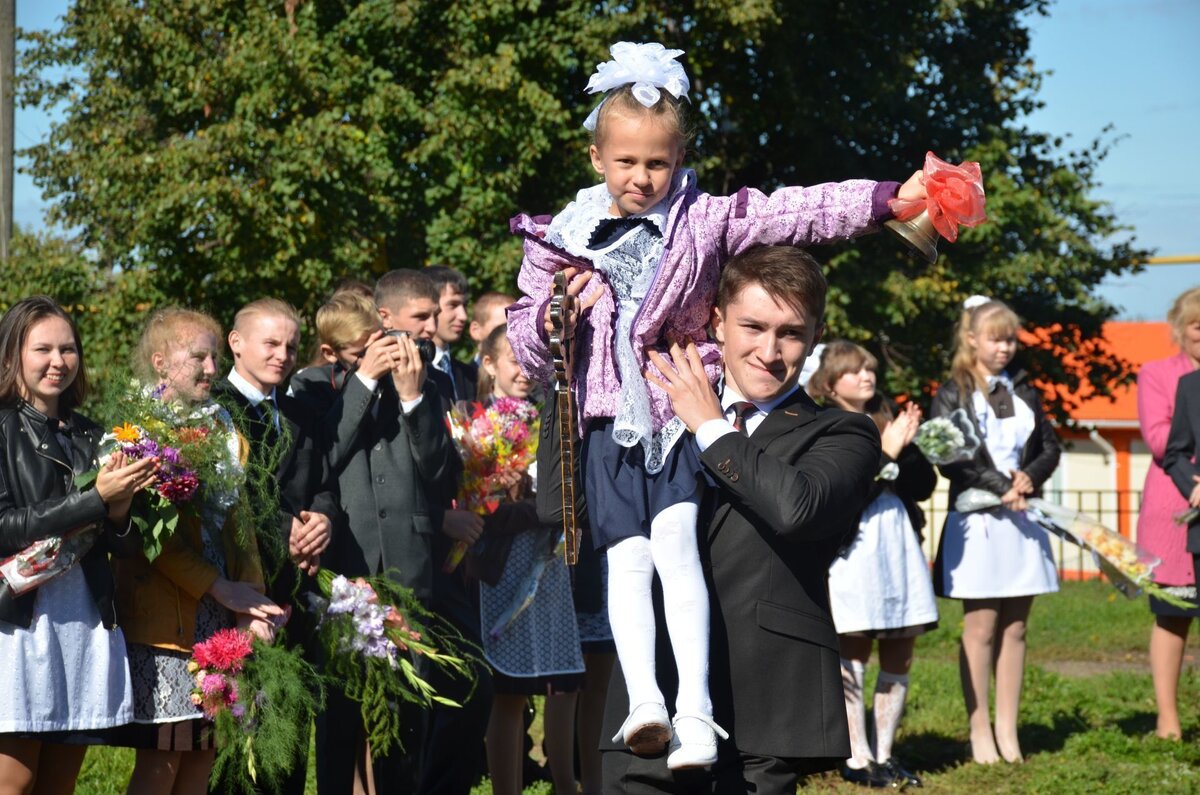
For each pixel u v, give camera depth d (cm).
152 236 1581
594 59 1659
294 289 1608
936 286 1678
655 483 302
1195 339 729
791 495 288
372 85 1645
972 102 1870
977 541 684
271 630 431
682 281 301
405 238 1741
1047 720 802
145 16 1672
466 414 556
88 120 1781
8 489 395
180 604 422
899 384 1769
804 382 684
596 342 307
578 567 575
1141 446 2675
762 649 299
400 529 496
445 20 1709
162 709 414
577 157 1717
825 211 304
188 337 441
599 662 596
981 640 694
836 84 1792
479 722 516
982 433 692
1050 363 1911
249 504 438
